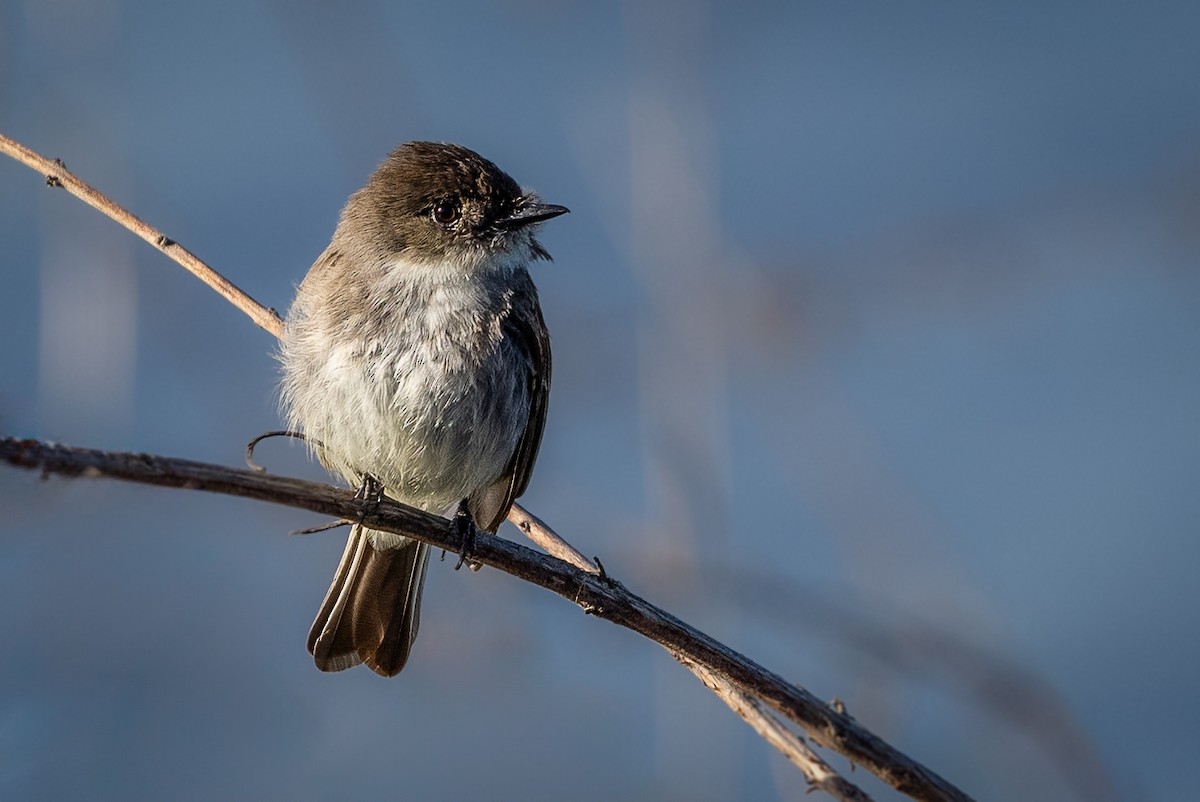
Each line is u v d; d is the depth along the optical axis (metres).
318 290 9.79
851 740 7.24
